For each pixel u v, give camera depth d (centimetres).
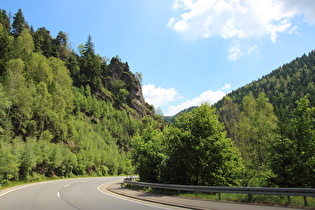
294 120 1744
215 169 1781
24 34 8050
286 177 1634
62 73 8106
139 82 17050
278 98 2159
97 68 13538
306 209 793
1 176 2155
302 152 1600
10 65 4931
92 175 5375
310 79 12675
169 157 1984
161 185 1639
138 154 2497
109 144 8519
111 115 11300
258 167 2359
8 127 3791
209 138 1777
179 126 1972
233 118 4566
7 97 3909
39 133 5016
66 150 4606
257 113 3294
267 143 1967
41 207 971
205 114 1916
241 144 3222
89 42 14988
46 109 5209
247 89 17188
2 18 10181
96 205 1042
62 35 14888
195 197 1243
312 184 1528
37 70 6706
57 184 2470
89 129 8031
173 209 918
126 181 2303
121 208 955
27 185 2297
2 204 1049
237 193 1172
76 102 9369
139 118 14200
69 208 952
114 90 14500
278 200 959
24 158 2877
